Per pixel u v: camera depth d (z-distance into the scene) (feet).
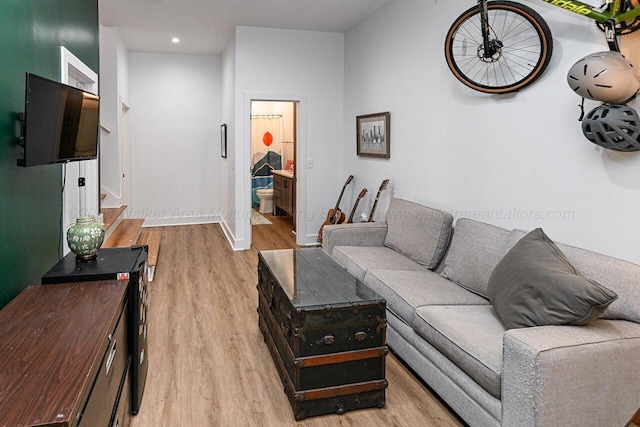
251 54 19.12
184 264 17.40
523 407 5.77
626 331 6.19
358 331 7.80
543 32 8.93
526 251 7.65
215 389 8.57
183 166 25.58
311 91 20.06
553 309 6.46
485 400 6.62
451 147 12.33
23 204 7.40
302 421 7.62
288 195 26.17
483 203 11.10
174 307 12.84
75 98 8.46
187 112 25.26
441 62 12.65
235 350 10.21
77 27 11.22
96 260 7.87
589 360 5.74
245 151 19.60
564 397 5.69
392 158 15.85
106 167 20.21
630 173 7.52
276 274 9.54
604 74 6.97
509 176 10.24
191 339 10.76
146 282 8.67
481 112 11.09
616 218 7.80
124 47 21.71
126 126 24.16
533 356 5.60
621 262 7.08
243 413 7.83
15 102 7.04
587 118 7.50
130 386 7.44
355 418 7.72
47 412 3.48
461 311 8.34
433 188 13.28
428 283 9.98
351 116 19.58
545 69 9.12
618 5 7.37
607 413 5.92
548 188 9.19
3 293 6.50
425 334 8.14
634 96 7.27
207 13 17.17
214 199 26.37
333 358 7.69
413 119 14.30
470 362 6.84
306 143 20.26
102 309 5.79
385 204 16.39
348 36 19.65
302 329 7.52
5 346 4.67
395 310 9.39
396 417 7.75
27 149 6.54
